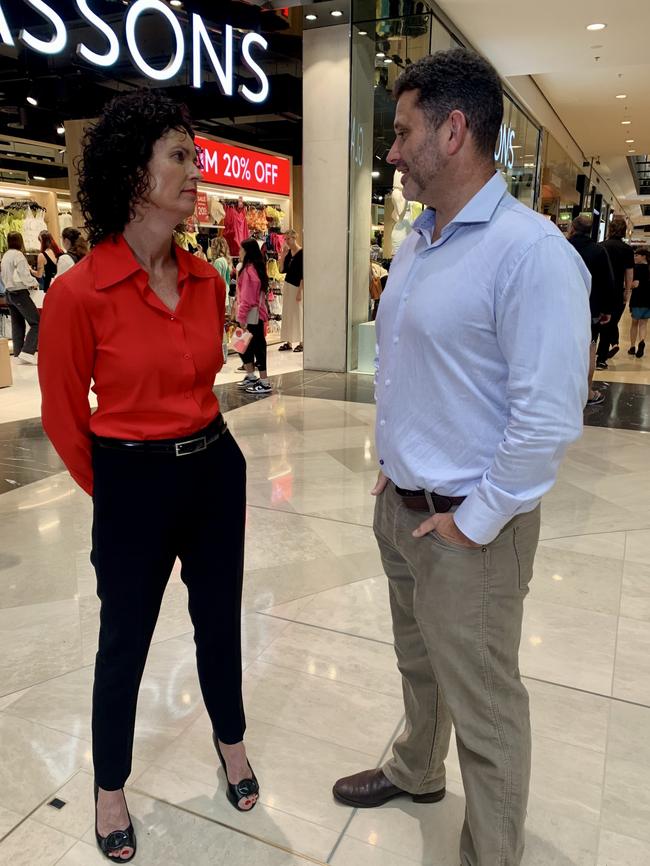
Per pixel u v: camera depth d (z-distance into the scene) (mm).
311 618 2564
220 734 1703
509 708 1312
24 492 3895
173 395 1410
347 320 7496
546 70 9086
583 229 5820
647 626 2500
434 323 1176
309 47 6910
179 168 1314
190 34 6305
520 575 1271
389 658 2312
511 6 6820
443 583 1256
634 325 8992
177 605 2666
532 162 12438
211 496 1522
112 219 1332
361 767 1831
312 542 3238
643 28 7449
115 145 1285
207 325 1459
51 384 1370
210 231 9008
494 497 1139
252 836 1614
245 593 2746
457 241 1173
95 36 6969
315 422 5418
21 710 2049
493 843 1333
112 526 1429
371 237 7953
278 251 10227
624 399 6242
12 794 1730
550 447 1095
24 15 6312
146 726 1989
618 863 1539
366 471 4262
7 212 10117
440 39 7047
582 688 2145
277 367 8000
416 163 1188
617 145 17109
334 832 1630
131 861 1544
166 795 1737
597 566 2975
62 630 2494
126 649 1502
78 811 1682
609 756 1858
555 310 1071
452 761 1882
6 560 3059
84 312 1312
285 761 1853
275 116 11555
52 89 8672
